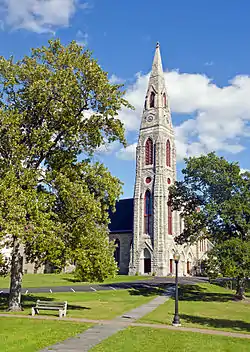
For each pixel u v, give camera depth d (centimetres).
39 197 2583
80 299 3697
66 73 2802
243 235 4272
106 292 4491
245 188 4306
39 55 2969
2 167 2656
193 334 2077
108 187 2969
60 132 2961
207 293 5122
